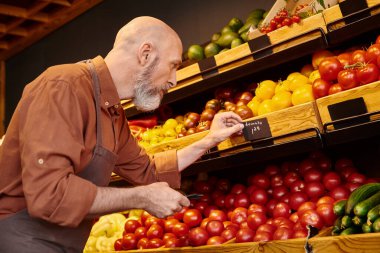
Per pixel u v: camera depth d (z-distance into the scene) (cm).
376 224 147
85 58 432
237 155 206
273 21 218
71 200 135
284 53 206
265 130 195
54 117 142
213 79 233
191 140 225
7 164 155
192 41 338
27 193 136
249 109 218
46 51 477
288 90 218
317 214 178
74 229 164
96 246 275
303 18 217
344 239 147
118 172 204
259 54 215
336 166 222
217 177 287
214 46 264
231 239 191
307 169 223
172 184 203
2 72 527
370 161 232
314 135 182
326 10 195
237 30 272
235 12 310
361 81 178
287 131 189
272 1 287
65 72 154
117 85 167
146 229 236
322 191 204
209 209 238
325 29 196
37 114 142
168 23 357
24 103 150
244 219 210
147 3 373
